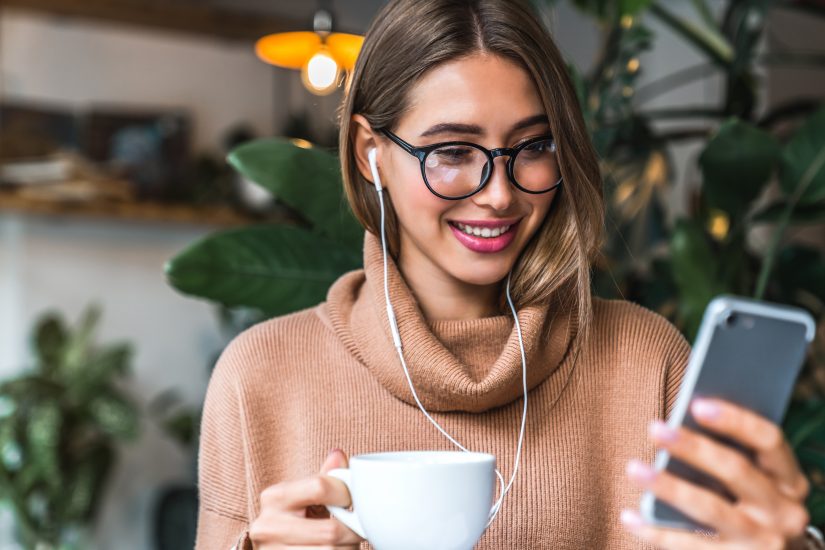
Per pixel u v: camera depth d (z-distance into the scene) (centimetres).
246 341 117
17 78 439
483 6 97
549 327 109
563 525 105
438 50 95
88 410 401
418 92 97
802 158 168
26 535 392
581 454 107
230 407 115
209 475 116
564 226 104
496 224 98
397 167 100
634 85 192
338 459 84
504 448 106
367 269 110
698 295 171
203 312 473
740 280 182
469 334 106
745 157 164
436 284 109
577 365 110
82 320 445
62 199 408
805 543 77
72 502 398
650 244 281
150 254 461
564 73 99
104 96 459
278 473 113
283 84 501
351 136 108
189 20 472
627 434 110
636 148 216
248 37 486
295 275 142
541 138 97
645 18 402
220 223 447
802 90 365
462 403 104
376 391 110
